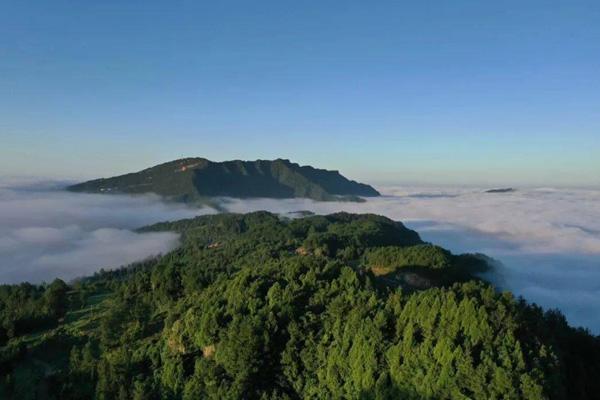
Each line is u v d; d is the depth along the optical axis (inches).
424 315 2733.8
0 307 5885.8
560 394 2373.3
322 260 4468.5
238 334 3053.6
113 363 3353.8
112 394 3169.3
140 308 4475.9
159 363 3408.0
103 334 4025.6
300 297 3442.4
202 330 3294.8
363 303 3149.6
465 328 2554.1
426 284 5290.4
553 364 2426.2
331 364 2832.2
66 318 5078.7
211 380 2997.0
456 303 2691.9
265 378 3006.9
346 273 3828.7
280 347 3110.2
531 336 2544.3
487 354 2401.6
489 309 2642.7
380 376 2600.9
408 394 2482.8
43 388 3531.0
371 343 2751.0
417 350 2561.5
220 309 3481.8
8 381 3508.9
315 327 3152.1
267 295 3513.8
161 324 4212.6
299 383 2925.7
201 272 5221.5
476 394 2314.2
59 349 4141.2
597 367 2994.6
